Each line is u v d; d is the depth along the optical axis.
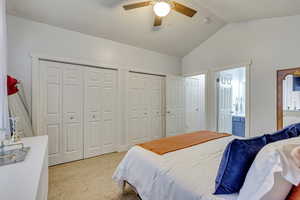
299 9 2.50
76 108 3.13
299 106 2.66
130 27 3.16
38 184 0.85
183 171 1.34
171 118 4.45
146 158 1.65
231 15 3.04
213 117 3.90
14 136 1.61
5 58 1.85
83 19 2.79
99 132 3.41
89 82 3.27
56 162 2.91
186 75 4.59
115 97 3.61
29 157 1.22
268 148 0.88
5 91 1.85
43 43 2.75
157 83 4.36
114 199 1.91
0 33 1.81
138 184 1.62
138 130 3.97
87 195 1.98
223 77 4.18
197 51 4.25
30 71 2.64
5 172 0.97
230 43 3.52
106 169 2.72
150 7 2.72
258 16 2.94
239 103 5.45
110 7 2.61
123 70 3.68
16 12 2.47
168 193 1.29
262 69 3.05
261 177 0.83
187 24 3.32
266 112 3.01
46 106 2.81
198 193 1.09
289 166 0.79
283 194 0.87
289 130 1.51
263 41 3.04
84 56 3.15
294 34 2.70
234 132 5.27
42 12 2.53
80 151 3.17
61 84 2.96
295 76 2.71
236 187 1.03
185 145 1.95
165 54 4.41
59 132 2.94
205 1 2.66
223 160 1.08
